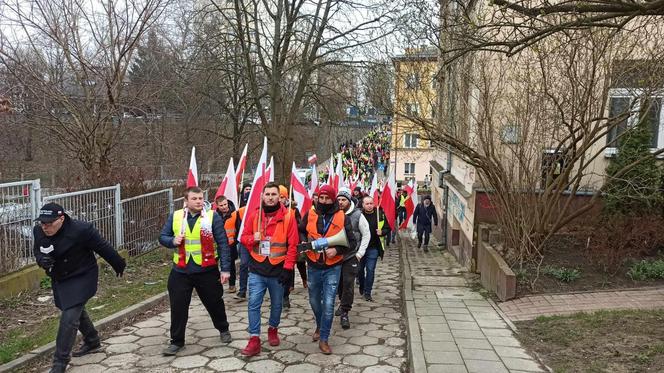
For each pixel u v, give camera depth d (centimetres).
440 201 1866
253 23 2325
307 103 2406
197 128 2427
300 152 3250
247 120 2738
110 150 1495
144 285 894
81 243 500
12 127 1633
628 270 827
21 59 1389
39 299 747
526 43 526
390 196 1304
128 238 1116
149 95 1588
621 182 931
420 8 716
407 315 709
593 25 479
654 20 733
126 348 584
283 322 705
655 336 552
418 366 508
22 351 547
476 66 986
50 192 1128
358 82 2078
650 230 866
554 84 883
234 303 809
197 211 569
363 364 547
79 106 1415
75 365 531
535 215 879
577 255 911
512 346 570
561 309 692
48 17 1382
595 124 876
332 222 580
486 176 945
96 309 724
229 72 2272
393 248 1731
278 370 524
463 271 1128
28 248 796
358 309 797
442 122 1025
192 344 600
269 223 565
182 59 2036
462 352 550
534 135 895
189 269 561
